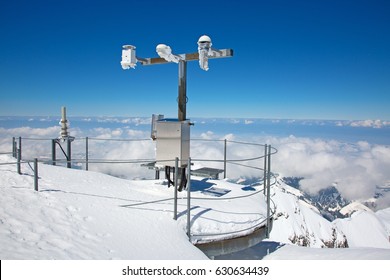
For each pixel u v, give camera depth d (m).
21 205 4.62
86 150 8.62
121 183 7.33
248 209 5.96
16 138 8.31
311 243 88.00
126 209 5.18
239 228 5.29
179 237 4.61
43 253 3.44
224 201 6.29
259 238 5.68
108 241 4.07
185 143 6.44
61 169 7.90
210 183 7.99
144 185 7.32
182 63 6.36
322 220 102.75
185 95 6.41
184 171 6.61
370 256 6.01
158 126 6.43
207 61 5.89
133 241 4.22
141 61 6.93
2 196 4.84
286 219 88.88
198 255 4.35
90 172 8.15
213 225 5.13
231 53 6.16
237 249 5.26
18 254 3.32
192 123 6.57
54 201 5.01
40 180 6.28
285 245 8.48
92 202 5.28
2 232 3.73
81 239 3.97
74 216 4.60
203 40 5.72
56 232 4.01
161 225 4.79
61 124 9.05
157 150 6.47
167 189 6.94
